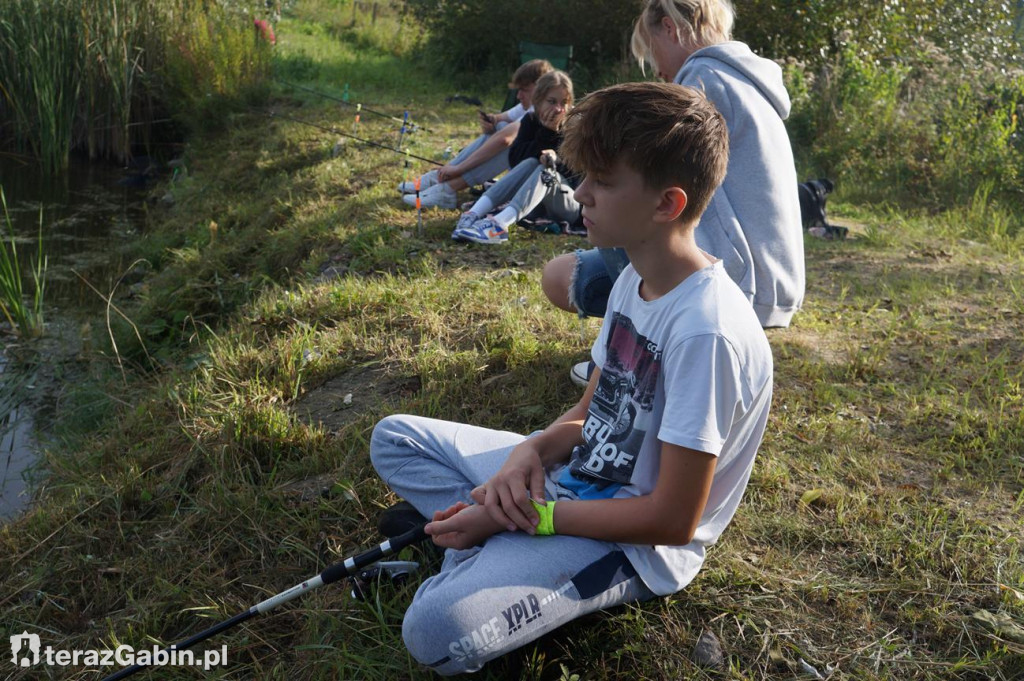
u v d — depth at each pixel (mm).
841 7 10633
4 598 3023
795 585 2504
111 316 6168
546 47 11516
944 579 2527
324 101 10969
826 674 2230
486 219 5457
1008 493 2955
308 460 3334
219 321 5508
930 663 2254
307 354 4051
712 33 3131
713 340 1884
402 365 3922
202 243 7180
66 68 10773
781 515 2809
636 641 2311
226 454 3420
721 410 1898
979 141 8102
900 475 3055
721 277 1981
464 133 9336
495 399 3586
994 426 3363
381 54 15812
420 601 2004
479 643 1961
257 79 11484
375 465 2578
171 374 4473
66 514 3357
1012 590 2449
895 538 2684
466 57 13828
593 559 2062
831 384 3701
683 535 1958
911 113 8812
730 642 2332
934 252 5793
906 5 10859
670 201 1910
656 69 3273
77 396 5031
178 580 2939
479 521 2105
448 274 4957
